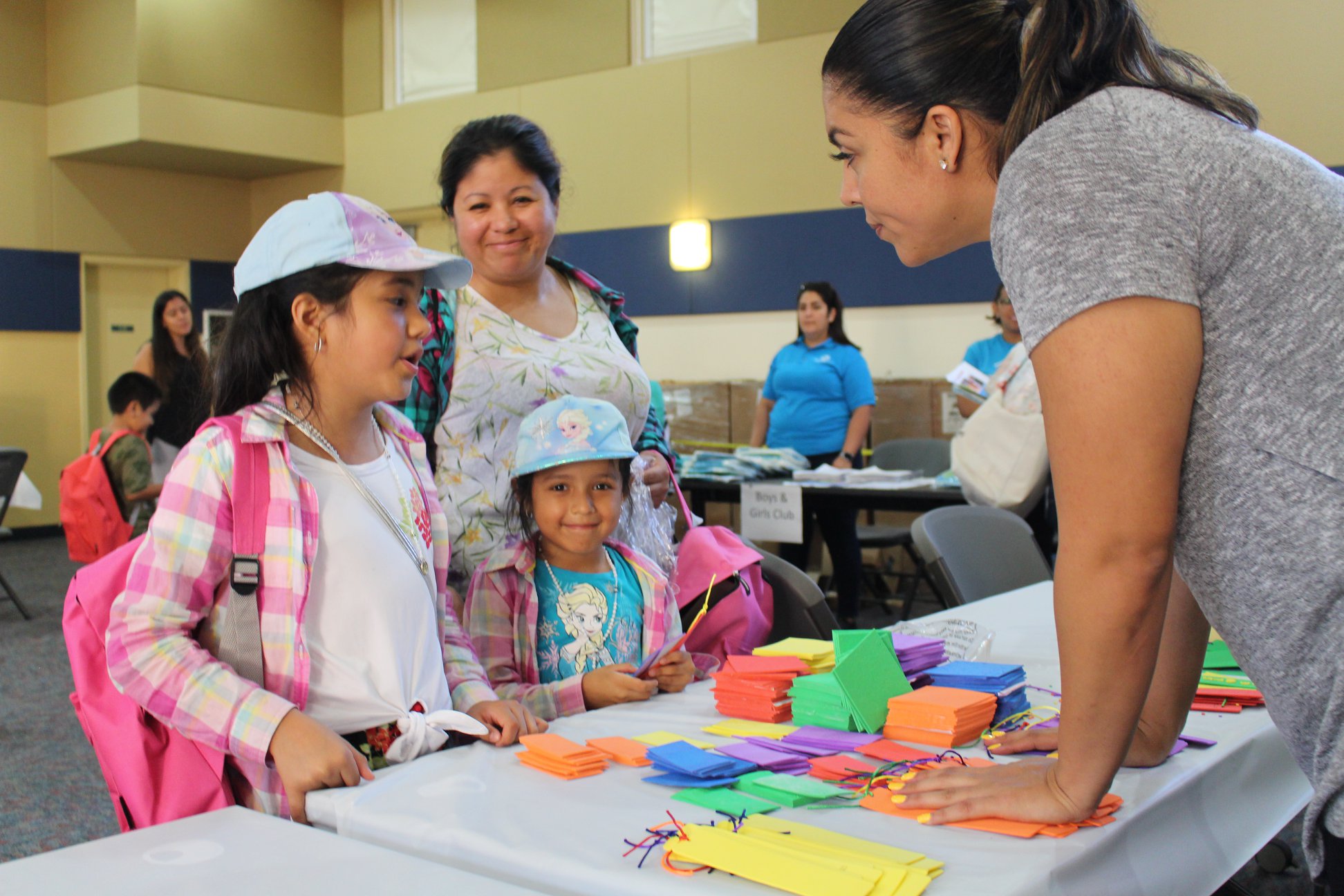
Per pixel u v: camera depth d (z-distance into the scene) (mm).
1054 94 881
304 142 8172
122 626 1193
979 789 961
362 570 1307
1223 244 796
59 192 8219
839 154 1065
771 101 6539
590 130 7219
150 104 7488
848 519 4578
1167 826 1020
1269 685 850
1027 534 2646
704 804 1013
